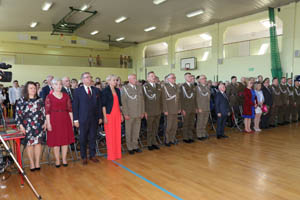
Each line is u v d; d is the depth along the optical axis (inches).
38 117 129.3
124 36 594.6
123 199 97.5
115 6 389.4
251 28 552.4
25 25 511.2
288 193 100.8
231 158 148.9
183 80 521.0
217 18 415.8
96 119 146.2
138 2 367.9
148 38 605.6
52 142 133.0
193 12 388.5
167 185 110.6
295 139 196.4
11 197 101.2
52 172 130.1
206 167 133.5
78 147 182.7
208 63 460.4
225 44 431.2
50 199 98.7
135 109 159.3
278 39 354.9
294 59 335.6
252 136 210.1
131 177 121.0
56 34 592.7
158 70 596.4
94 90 143.9
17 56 524.7
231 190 104.3
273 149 167.5
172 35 552.1
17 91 328.5
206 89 197.2
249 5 351.6
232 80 249.0
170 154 160.1
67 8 403.2
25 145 128.9
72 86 211.6
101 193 103.4
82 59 604.4
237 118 252.1
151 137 173.8
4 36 559.2
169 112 176.6
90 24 511.2
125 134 175.2
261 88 238.5
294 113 282.5
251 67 386.9
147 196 99.7
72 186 111.3
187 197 98.3
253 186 108.1
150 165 138.8
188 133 193.3
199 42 662.5
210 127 255.8
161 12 405.7
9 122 154.6
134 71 690.2
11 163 129.3
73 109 138.2
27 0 348.2
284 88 262.7
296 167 131.8
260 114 233.1
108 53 726.5
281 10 347.6
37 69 540.1
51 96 131.4
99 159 152.3
